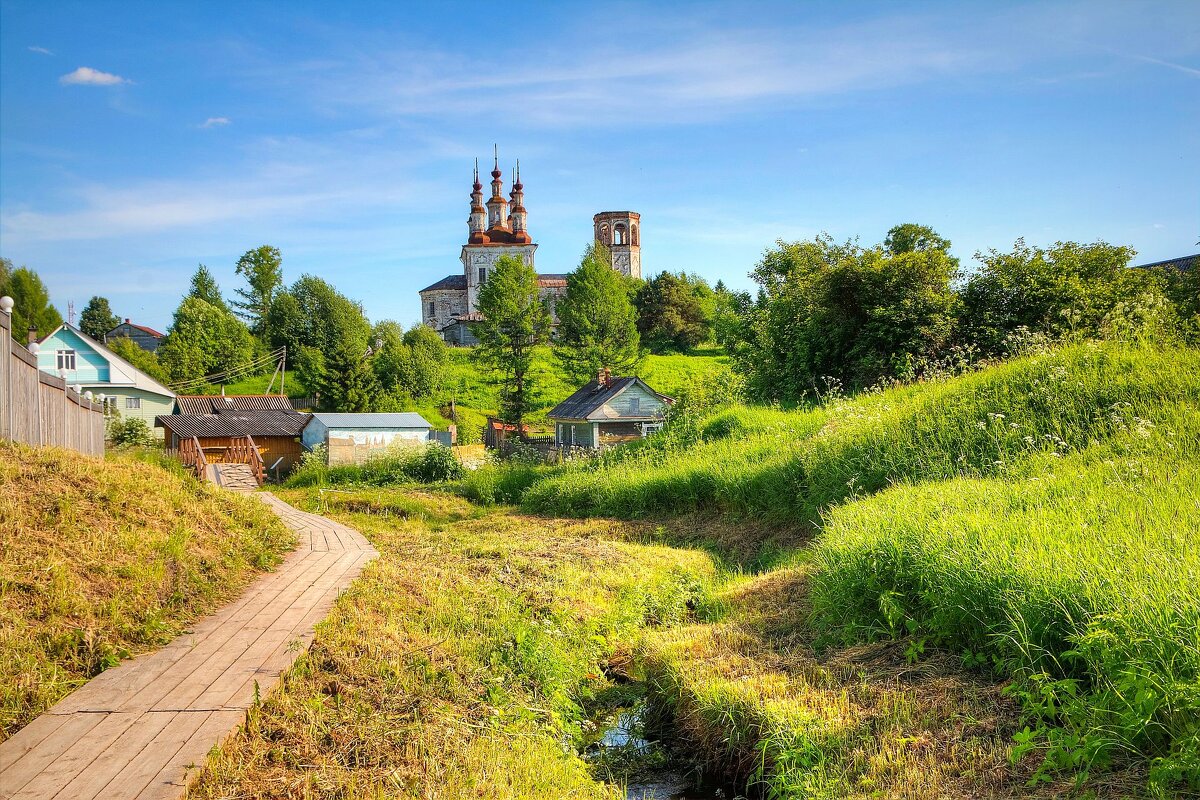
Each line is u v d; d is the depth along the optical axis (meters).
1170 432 8.39
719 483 13.59
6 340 8.55
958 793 4.05
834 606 6.91
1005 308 20.22
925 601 6.21
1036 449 9.77
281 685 5.00
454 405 58.97
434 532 14.41
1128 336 13.39
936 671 5.54
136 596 6.21
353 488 23.64
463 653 6.37
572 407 39.44
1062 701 4.52
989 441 10.48
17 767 3.81
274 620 6.53
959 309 20.38
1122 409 9.77
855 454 11.78
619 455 19.45
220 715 4.48
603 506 15.55
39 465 7.94
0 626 5.11
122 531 7.27
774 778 4.83
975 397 12.04
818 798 4.30
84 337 45.66
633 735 6.12
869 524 7.55
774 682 5.78
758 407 21.22
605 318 63.22
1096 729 4.13
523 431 51.31
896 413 12.62
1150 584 4.63
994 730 4.62
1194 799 3.58
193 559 7.56
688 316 88.25
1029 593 5.16
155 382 48.16
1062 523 6.08
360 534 12.42
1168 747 3.96
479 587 8.59
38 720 4.40
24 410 9.20
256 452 33.62
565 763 5.19
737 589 8.80
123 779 3.70
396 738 4.73
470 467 27.33
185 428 38.91
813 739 4.91
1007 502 7.15
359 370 56.91
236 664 5.38
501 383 69.69
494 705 5.67
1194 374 10.24
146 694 4.80
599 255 96.19
